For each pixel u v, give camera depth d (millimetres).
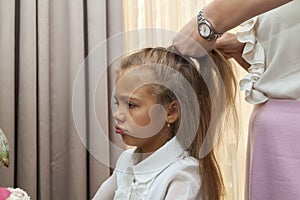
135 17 1468
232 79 607
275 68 567
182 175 556
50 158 1397
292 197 518
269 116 562
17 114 1366
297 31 542
